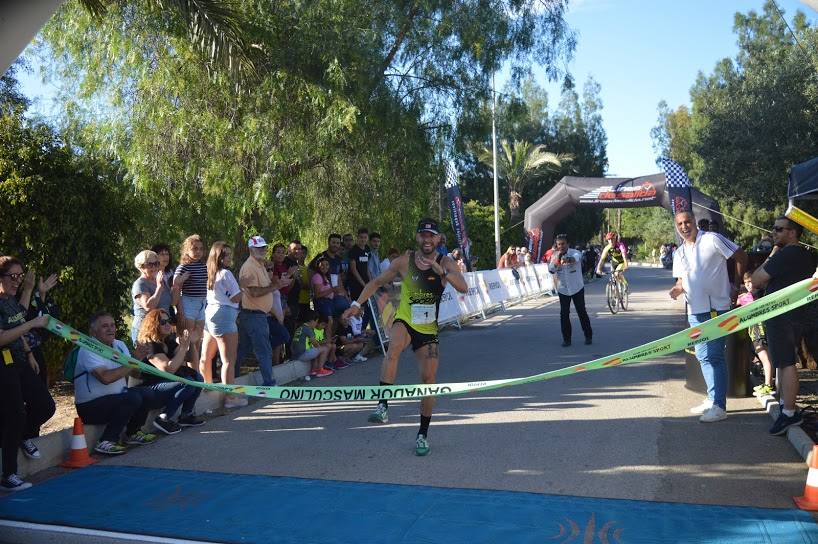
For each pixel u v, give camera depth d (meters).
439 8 13.73
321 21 12.19
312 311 10.02
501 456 6.03
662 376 9.32
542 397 8.27
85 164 10.02
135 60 11.73
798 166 9.75
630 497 4.97
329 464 5.95
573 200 24.88
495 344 12.83
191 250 8.29
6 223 8.68
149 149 11.98
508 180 44.31
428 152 14.38
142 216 12.27
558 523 4.52
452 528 4.49
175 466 5.98
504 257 23.81
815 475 4.71
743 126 27.81
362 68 12.55
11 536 4.63
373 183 13.85
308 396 5.51
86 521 4.75
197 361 8.34
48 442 6.05
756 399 7.77
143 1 11.21
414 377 9.77
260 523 4.66
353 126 12.30
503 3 14.64
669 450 6.05
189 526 4.63
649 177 23.56
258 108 12.09
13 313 5.63
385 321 12.59
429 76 14.17
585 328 12.28
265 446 6.55
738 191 28.56
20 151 8.83
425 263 6.29
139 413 6.71
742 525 4.38
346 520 4.67
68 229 9.03
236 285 8.08
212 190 12.02
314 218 14.04
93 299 9.42
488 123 15.30
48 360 9.12
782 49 29.39
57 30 12.28
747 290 8.45
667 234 72.81
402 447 6.40
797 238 6.45
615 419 7.18
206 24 9.78
